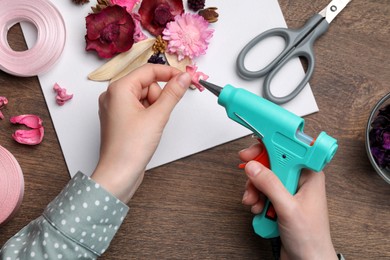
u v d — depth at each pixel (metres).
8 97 0.72
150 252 0.73
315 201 0.65
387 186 0.75
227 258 0.74
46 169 0.72
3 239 0.71
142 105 0.65
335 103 0.75
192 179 0.74
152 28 0.73
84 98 0.72
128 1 0.72
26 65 0.71
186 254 0.73
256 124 0.61
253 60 0.74
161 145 0.73
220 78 0.74
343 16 0.76
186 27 0.72
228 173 0.74
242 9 0.75
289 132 0.59
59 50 0.71
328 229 0.66
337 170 0.75
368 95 0.76
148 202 0.73
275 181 0.60
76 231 0.59
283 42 0.75
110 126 0.62
